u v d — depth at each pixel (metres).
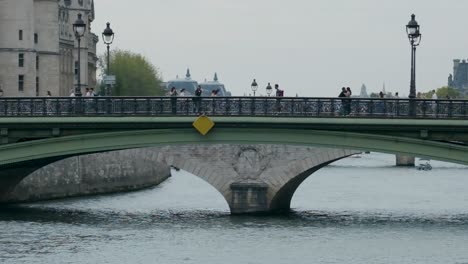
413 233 89.62
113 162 130.88
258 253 79.56
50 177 119.69
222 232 89.50
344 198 124.12
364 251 80.75
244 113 80.75
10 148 82.25
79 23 86.69
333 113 79.81
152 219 98.31
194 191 132.12
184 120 81.00
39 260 75.88
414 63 79.69
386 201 120.81
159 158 105.62
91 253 78.81
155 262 75.94
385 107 79.25
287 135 80.88
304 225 94.31
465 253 80.19
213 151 104.44
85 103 82.00
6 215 100.44
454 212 107.56
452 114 78.75
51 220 96.44
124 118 81.31
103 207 109.62
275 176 103.88
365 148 79.81
